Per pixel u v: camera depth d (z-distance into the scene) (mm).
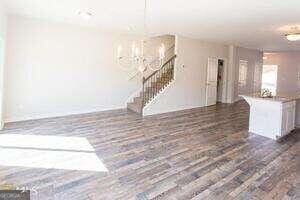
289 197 2771
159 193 2773
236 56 10984
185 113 8000
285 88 13305
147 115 7473
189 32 7391
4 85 5645
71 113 7152
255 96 5688
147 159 3807
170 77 8695
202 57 9461
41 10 5227
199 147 4492
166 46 9367
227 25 6121
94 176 3156
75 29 6906
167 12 5023
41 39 6281
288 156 4145
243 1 4145
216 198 2699
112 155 3932
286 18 5246
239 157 4027
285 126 5395
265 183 3105
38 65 6309
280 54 13391
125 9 4902
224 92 10961
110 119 6695
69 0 4414
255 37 7977
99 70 7633
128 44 8234
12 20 5730
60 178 3066
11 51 5789
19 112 6121
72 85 7070
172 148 4383
